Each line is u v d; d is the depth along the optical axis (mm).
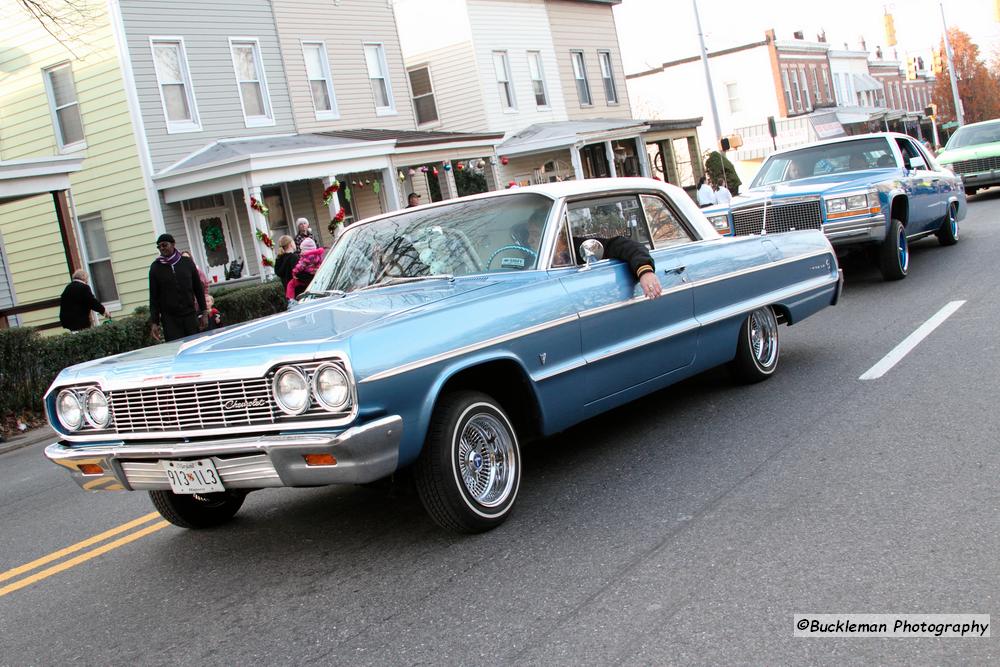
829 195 11289
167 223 19844
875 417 5891
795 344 8789
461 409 4508
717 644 3219
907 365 7211
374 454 4039
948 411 5805
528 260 5238
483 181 26953
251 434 4160
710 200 23672
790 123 46469
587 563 4098
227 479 4230
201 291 13031
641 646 3273
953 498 4324
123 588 4660
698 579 3777
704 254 6422
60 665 3814
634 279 5621
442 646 3480
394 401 4141
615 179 6043
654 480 5195
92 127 20172
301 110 22859
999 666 2895
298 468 4070
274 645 3711
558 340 5027
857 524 4152
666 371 5984
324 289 5617
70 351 12531
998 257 12789
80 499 7008
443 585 4062
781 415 6234
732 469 5215
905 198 12102
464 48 29453
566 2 33531
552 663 3232
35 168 16328
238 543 5121
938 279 11625
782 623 3314
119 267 20531
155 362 4473
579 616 3574
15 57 20906
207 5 20734
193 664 3648
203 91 20578
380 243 5715
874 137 12875
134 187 19766
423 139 22641
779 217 11633
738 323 6770
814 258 7645
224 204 21062
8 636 4223
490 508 4652
